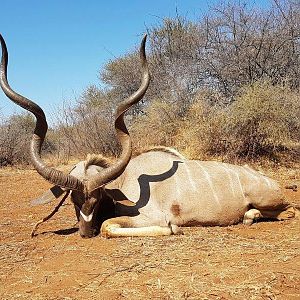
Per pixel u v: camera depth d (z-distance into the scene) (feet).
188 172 18.66
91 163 18.02
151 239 16.35
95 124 46.34
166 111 44.65
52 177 16.39
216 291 11.69
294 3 45.27
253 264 13.53
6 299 11.70
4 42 17.11
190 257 14.26
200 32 50.03
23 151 46.96
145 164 18.98
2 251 15.67
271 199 18.76
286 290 11.73
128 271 13.17
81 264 13.97
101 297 11.59
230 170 18.93
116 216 18.12
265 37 43.62
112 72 62.54
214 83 46.14
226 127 35.70
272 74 43.29
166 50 52.70
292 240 16.05
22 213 22.86
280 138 34.53
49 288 12.27
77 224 19.83
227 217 18.40
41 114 17.07
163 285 12.12
